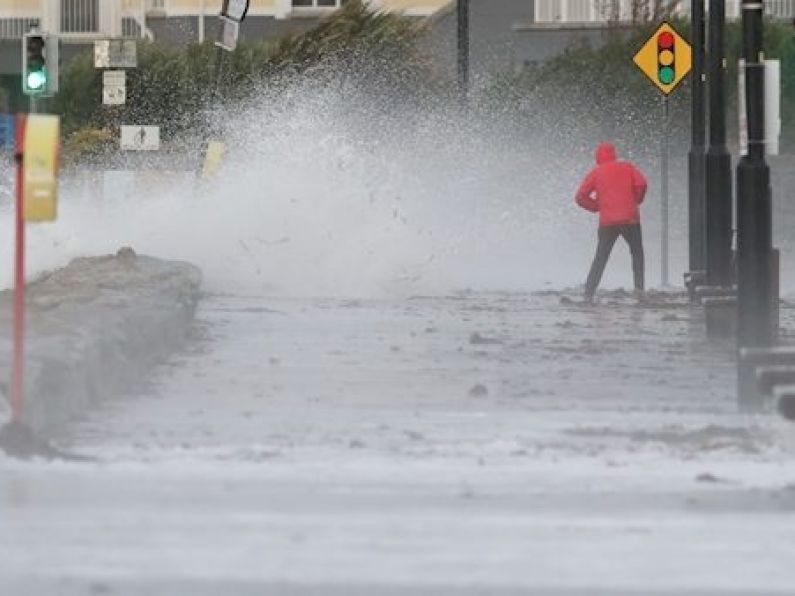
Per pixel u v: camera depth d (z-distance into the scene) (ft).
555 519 104.58
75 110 492.54
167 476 119.34
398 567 90.89
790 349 162.50
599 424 150.61
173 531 99.40
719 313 216.95
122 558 92.32
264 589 85.71
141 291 207.41
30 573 88.69
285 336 219.20
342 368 189.47
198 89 469.98
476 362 196.24
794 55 452.76
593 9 529.04
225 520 102.99
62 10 588.50
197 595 84.43
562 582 87.92
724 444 138.00
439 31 532.32
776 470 125.29
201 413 154.92
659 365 195.11
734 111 439.22
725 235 234.38
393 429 146.82
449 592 85.66
